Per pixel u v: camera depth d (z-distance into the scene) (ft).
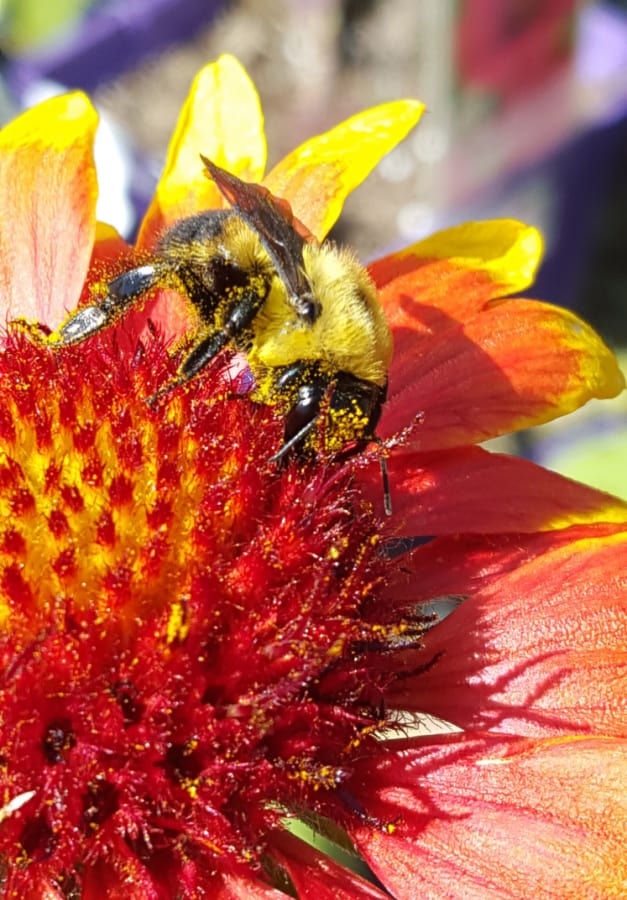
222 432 0.30
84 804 0.28
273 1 0.79
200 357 0.30
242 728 0.29
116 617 0.28
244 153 0.35
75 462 0.29
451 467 0.34
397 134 0.35
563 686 0.31
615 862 0.28
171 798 0.28
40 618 0.28
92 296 0.32
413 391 0.34
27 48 0.70
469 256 0.35
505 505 0.33
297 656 0.29
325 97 0.76
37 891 0.28
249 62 0.77
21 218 0.34
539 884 0.28
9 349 0.31
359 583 0.30
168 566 0.29
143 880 0.28
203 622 0.29
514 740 0.30
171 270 0.31
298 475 0.30
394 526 0.33
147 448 0.29
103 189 0.58
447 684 0.31
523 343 0.34
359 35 0.79
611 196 0.79
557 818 0.29
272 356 0.30
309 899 0.29
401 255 0.35
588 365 0.34
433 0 0.56
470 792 0.30
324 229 0.34
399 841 0.29
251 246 0.31
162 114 0.72
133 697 0.28
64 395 0.30
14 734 0.28
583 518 0.33
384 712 0.30
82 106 0.35
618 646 0.31
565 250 0.67
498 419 0.34
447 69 0.57
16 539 0.28
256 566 0.29
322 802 0.30
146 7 0.71
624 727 0.30
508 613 0.32
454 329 0.34
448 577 0.33
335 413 0.30
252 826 0.29
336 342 0.30
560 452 0.62
